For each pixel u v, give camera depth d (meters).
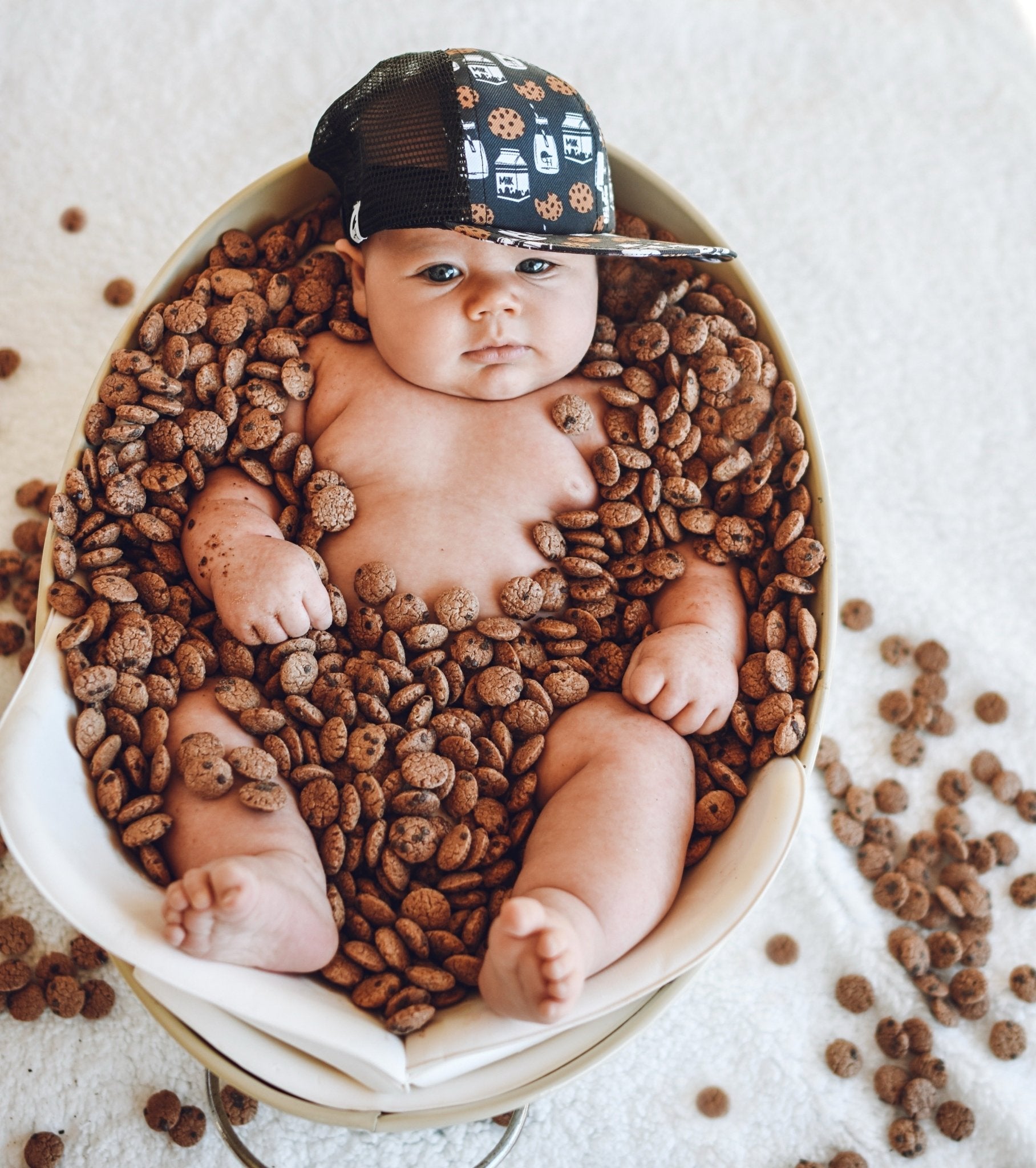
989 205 0.95
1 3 0.92
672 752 0.66
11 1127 0.72
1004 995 0.79
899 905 0.79
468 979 0.62
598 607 0.72
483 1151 0.74
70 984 0.73
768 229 0.94
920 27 0.98
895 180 0.95
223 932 0.55
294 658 0.67
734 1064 0.76
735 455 0.74
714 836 0.67
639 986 0.60
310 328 0.76
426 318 0.70
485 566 0.72
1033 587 0.88
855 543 0.88
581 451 0.75
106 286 0.89
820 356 0.92
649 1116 0.75
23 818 0.57
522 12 0.96
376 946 0.63
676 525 0.73
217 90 0.93
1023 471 0.90
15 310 0.88
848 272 0.94
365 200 0.69
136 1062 0.74
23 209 0.89
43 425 0.85
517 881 0.63
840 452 0.90
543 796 0.67
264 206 0.77
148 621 0.68
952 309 0.93
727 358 0.75
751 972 0.78
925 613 0.86
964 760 0.84
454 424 0.73
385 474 0.73
